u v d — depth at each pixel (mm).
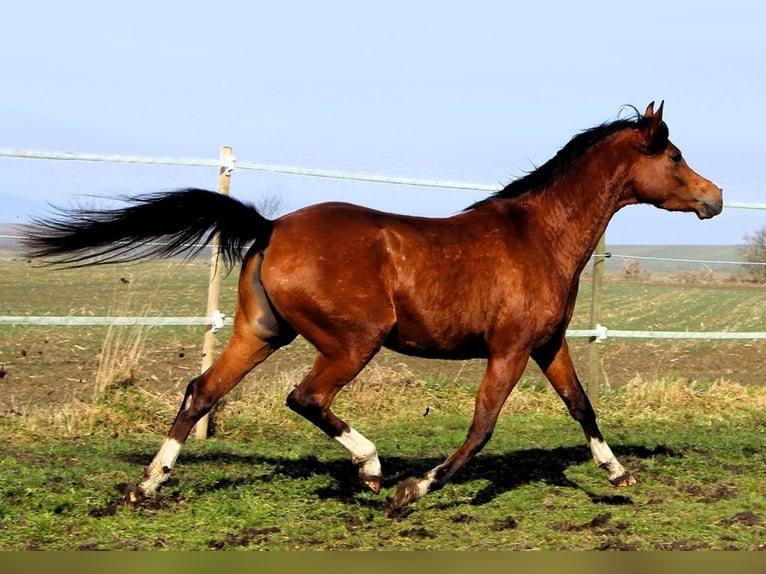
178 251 6375
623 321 22844
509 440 9219
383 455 8359
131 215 6219
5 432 8336
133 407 9070
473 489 7172
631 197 7176
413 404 10359
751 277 35750
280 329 6332
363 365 6188
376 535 5816
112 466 7227
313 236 6098
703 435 9750
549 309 6508
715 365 15750
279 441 8828
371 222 6215
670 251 70125
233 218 6176
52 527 5609
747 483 7562
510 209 6699
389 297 6145
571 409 7137
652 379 13594
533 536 5883
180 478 6973
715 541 5832
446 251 6273
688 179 7141
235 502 6352
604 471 7543
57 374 11422
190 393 6297
